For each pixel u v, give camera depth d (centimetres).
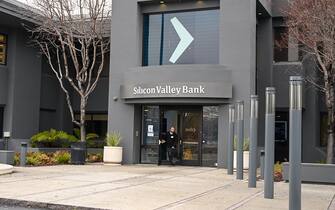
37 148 2623
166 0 2344
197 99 2178
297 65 2534
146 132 2412
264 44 2588
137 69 2302
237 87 2170
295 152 969
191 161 2294
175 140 2294
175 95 2184
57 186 1360
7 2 2589
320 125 2622
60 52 3169
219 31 2242
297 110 978
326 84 1984
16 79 2917
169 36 2386
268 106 1260
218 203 1120
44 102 3155
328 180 1664
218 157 2180
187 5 2345
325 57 1892
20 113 2934
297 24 1956
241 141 1708
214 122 2267
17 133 2909
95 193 1229
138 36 2392
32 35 2972
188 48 2338
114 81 2409
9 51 2930
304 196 1320
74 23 2650
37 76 3069
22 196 1148
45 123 3180
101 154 2662
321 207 1112
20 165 2077
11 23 2833
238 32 2197
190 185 1477
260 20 2611
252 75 2203
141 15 2423
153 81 2242
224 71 2181
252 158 1462
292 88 984
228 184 1533
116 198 1151
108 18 2702
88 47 2850
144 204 1073
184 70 2191
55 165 2188
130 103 2345
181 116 2339
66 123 3241
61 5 2641
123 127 2375
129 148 2359
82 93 2683
